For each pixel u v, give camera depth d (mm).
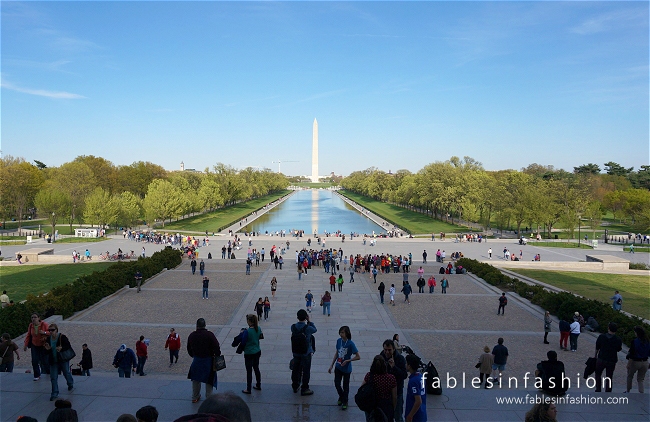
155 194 105438
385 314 35812
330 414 12227
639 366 15445
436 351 26844
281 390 13742
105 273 43531
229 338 29062
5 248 77000
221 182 158250
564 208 94312
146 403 12539
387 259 56781
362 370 23406
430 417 12531
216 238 92125
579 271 60469
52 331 12844
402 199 156125
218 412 5023
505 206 98750
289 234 101688
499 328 32281
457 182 117375
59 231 105125
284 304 38562
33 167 125375
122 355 20422
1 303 36625
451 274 55812
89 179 119125
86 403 12539
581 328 31531
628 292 46906
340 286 44406
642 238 93688
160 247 79062
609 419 12703
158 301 39406
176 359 24594
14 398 12914
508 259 69688
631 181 168500
